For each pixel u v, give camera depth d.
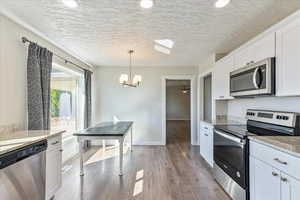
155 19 2.59
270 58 2.22
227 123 3.61
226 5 2.21
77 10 2.34
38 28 2.91
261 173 1.95
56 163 2.58
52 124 4.15
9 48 2.53
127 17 2.53
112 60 5.12
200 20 2.62
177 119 13.62
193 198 2.65
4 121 2.45
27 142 1.92
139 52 4.32
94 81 5.88
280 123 2.35
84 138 3.39
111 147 5.58
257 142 2.02
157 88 5.92
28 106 2.74
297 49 1.88
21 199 1.81
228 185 2.70
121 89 5.91
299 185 1.43
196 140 5.93
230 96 3.37
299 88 1.86
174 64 5.66
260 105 3.12
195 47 3.92
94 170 3.71
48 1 2.14
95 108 5.88
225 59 3.62
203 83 5.72
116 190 2.88
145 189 2.92
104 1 2.13
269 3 2.17
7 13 2.39
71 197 2.68
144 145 5.84
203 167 3.88
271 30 2.26
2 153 1.57
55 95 4.29
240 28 2.90
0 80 2.39
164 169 3.77
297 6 2.21
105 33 3.12
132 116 5.93
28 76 2.75
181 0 2.10
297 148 1.51
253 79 2.42
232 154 2.55
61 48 3.88
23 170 1.85
